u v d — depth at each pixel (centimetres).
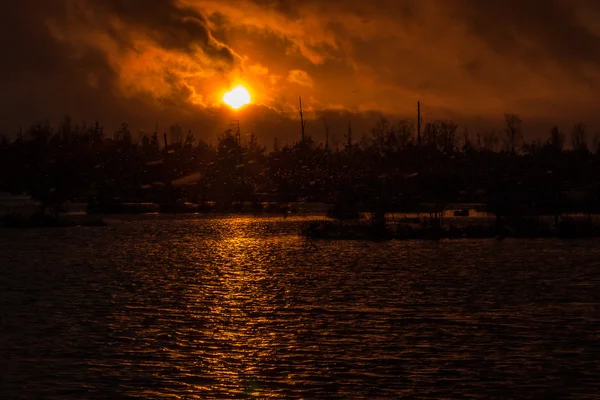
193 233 11244
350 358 3547
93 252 8531
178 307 4831
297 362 3481
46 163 18038
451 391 3067
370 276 6231
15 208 17262
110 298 5194
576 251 8000
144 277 6306
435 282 5850
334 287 5634
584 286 5594
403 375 3275
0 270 6838
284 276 6288
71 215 16000
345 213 12500
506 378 3228
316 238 9988
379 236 9812
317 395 3022
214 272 6606
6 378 3231
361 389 3094
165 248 8962
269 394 3036
